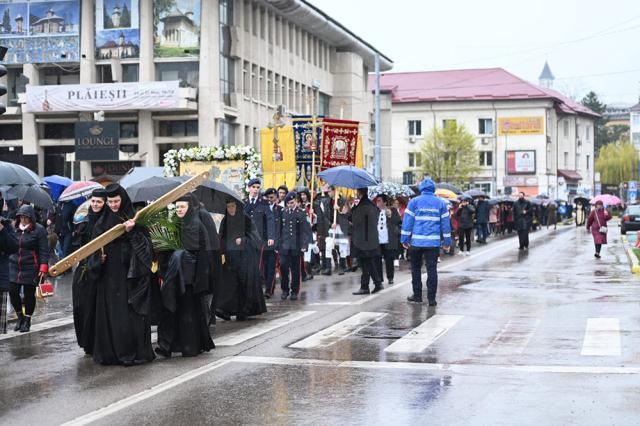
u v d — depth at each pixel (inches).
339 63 3651.6
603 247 1775.3
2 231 657.0
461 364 524.1
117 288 540.4
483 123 4699.8
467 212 1593.3
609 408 411.5
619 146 6491.1
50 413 418.0
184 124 2544.3
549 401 427.2
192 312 567.5
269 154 1269.7
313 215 1193.4
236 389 463.8
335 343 605.6
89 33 2536.9
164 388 469.1
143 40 2509.8
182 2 2491.4
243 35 2684.5
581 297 858.8
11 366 545.3
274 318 745.0
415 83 4881.9
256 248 746.2
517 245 1894.7
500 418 395.5
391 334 641.6
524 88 4680.1
